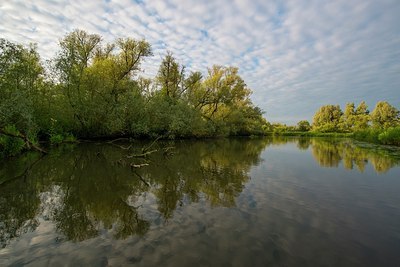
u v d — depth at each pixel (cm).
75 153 2000
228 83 4778
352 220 688
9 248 530
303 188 1038
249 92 6028
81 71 2658
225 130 4859
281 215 720
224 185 1077
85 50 2961
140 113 3100
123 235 588
